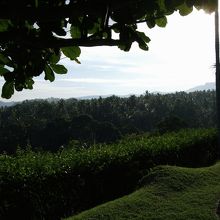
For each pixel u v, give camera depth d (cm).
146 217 922
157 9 185
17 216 960
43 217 1030
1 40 173
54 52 207
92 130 5622
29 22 173
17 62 202
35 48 178
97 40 173
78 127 5588
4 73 210
